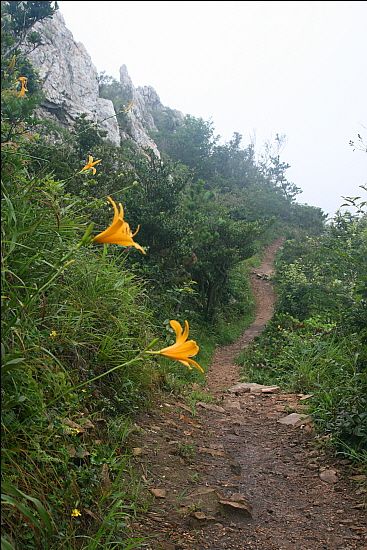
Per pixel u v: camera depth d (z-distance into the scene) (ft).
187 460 11.37
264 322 66.08
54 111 66.95
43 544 6.01
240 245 57.47
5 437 6.19
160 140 172.86
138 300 16.61
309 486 10.72
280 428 15.84
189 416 15.75
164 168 38.65
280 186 192.03
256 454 13.17
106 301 12.67
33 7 9.93
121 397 12.56
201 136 173.99
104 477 8.22
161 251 37.47
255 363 31.99
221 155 177.68
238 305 70.69
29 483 6.35
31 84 16.92
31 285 7.96
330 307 30.27
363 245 27.37
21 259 8.15
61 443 7.68
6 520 5.77
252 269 106.93
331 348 22.03
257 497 10.09
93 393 11.02
